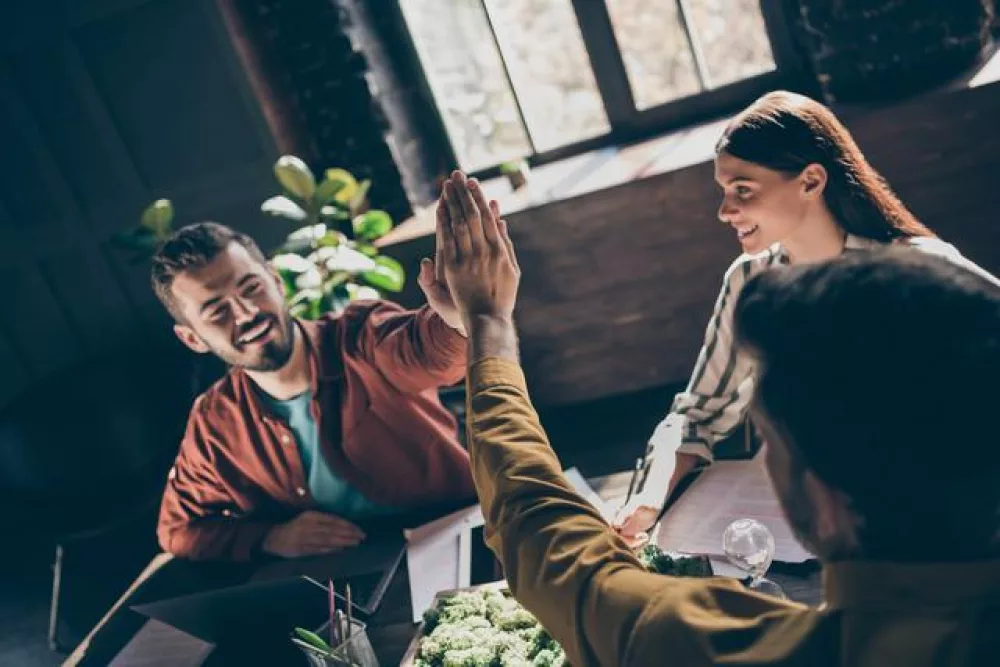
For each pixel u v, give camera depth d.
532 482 0.83
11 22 3.45
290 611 1.76
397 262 3.51
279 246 3.64
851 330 0.63
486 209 0.94
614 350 3.57
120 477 3.29
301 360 2.30
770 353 0.66
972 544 0.63
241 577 2.15
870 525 0.64
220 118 3.49
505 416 0.88
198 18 3.35
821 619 0.67
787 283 0.68
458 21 3.53
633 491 1.91
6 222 3.78
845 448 0.63
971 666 0.60
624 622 0.72
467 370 0.93
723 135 1.80
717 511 1.74
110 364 3.45
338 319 2.36
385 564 1.98
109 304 3.88
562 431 3.56
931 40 2.99
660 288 3.43
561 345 3.60
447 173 3.80
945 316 0.62
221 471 2.36
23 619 3.62
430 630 1.64
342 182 3.18
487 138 3.70
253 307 2.21
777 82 3.37
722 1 3.31
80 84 3.53
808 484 0.67
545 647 1.48
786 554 1.60
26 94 3.57
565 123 3.61
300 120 3.56
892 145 3.04
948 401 0.61
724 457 1.93
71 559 3.91
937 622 0.62
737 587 0.73
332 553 2.12
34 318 3.93
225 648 1.90
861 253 0.68
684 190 3.25
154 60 3.45
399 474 2.36
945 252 1.70
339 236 3.14
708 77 3.43
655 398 3.58
